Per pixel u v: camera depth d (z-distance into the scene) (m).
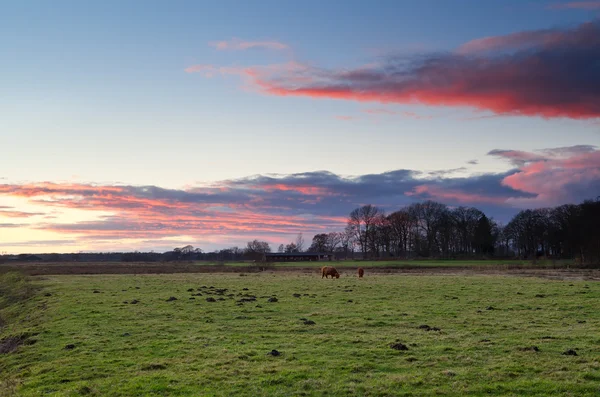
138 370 15.62
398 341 18.59
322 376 14.34
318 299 31.83
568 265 82.50
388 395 12.69
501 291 35.66
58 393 13.64
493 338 19.00
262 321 23.62
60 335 21.52
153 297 33.88
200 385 13.86
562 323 22.23
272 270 87.25
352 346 18.03
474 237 142.00
